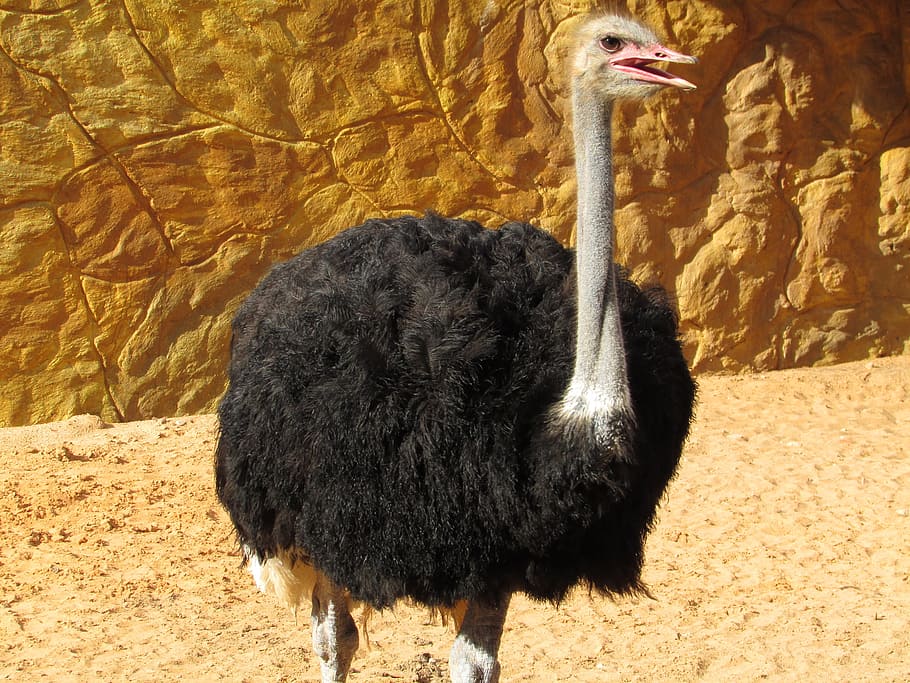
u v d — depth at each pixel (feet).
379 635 19.22
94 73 32.78
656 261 37.17
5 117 32.27
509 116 35.94
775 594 20.52
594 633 19.01
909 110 38.17
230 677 17.21
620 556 12.48
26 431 31.96
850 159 37.86
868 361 38.06
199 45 33.53
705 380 36.88
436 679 17.46
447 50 35.29
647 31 12.31
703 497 25.94
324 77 34.58
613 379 11.48
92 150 32.94
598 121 12.23
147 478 27.32
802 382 35.47
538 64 35.86
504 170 36.11
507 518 11.66
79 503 25.44
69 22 32.60
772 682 16.90
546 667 17.63
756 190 37.40
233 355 14.37
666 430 12.91
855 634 18.60
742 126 37.32
